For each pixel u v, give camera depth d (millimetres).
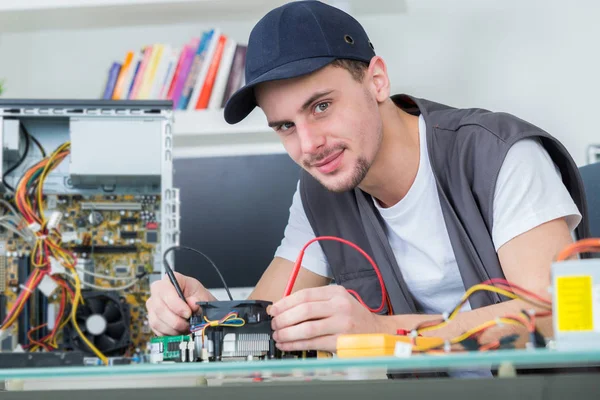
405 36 3447
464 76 3412
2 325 1742
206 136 3014
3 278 1838
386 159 1367
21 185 1780
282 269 1596
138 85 3018
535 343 775
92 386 833
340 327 1002
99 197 1895
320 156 1211
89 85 3484
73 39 3506
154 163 1847
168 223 1846
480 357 648
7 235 1854
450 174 1351
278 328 1009
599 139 3328
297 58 1163
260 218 2639
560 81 3365
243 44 3406
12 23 3248
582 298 712
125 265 1879
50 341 1792
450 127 1381
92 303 1808
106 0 3016
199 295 1265
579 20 3367
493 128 1317
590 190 1587
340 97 1202
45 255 1775
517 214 1222
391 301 1446
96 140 1836
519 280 1166
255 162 2664
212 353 983
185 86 3000
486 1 3418
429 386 798
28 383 829
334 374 777
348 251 1507
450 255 1396
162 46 3033
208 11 3158
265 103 1201
